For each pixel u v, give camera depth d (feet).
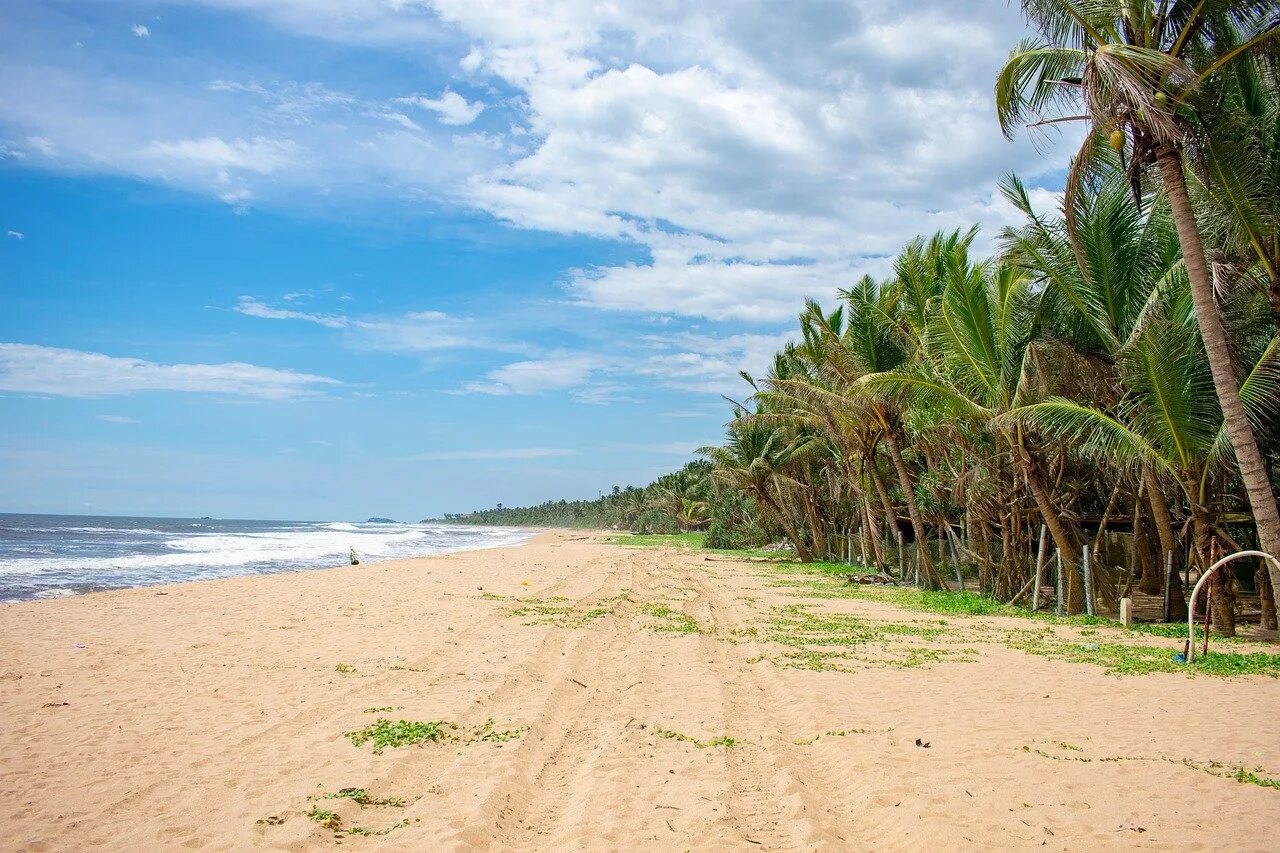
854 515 122.21
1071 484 70.95
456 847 16.79
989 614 60.03
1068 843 16.47
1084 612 59.21
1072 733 25.54
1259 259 43.98
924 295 78.54
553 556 137.18
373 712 28.45
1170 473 49.39
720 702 30.37
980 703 29.86
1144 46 36.35
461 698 30.60
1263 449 48.39
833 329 107.04
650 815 18.63
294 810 18.99
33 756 23.47
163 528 343.05
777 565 118.42
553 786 21.35
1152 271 52.24
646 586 79.71
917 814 18.07
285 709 28.99
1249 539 61.77
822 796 20.15
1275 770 21.58
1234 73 42.88
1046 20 38.24
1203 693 31.60
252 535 274.77
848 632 48.73
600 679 34.86
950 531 77.97
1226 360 36.45
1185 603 58.80
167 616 54.34
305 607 59.47
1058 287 55.72
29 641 43.93
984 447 71.82
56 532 242.58
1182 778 20.71
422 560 123.95
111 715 28.17
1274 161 42.01
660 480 328.90
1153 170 46.06
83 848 16.96
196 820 18.51
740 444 128.88
